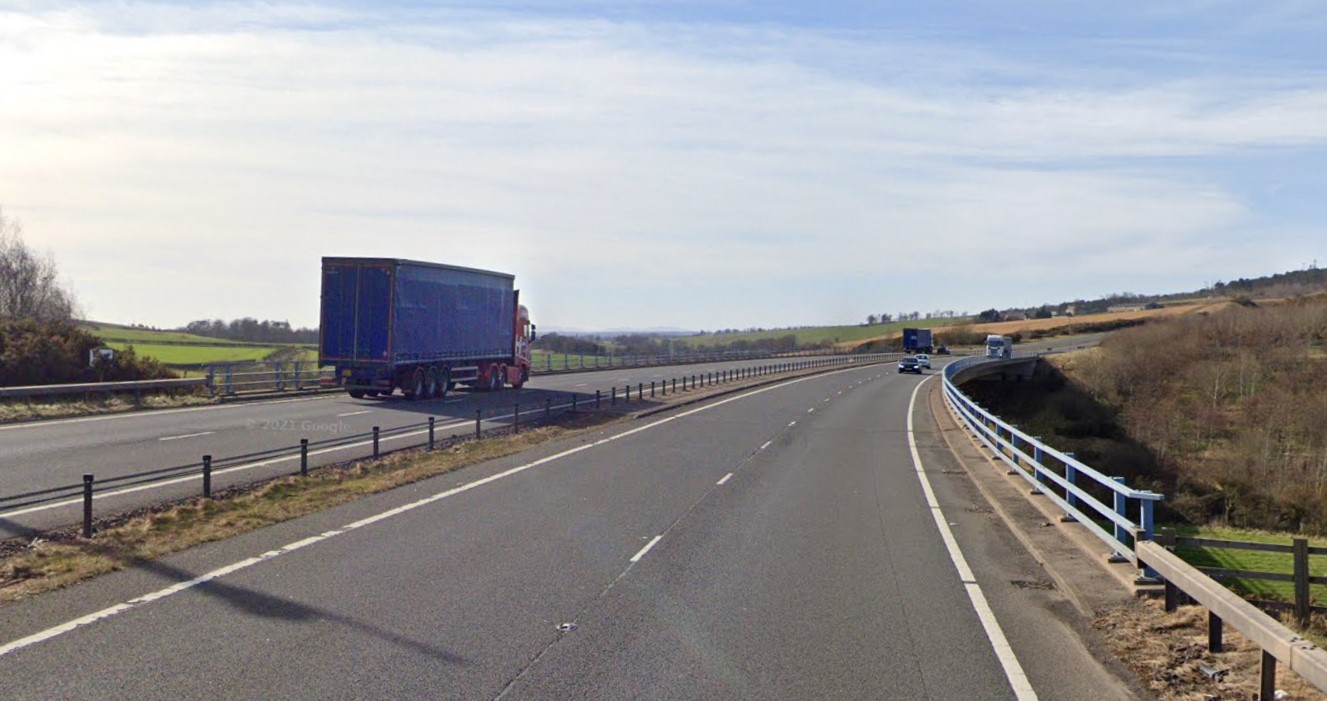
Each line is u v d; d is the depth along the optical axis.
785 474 20.44
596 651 7.76
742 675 7.26
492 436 25.83
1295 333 85.31
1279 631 6.41
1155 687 7.13
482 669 7.25
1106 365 83.06
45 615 8.47
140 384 32.19
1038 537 12.90
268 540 12.01
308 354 67.00
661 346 108.12
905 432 32.12
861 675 7.31
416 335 37.16
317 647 7.69
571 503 15.55
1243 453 43.66
